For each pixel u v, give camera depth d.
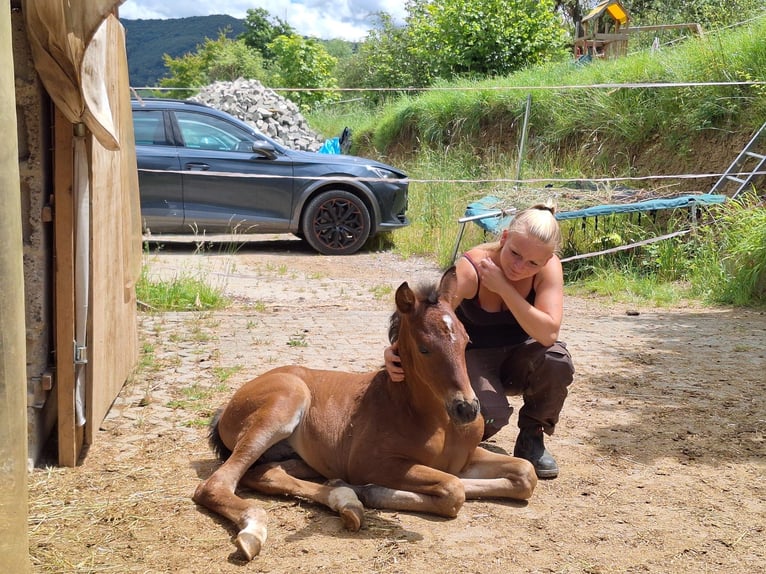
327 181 11.95
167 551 3.35
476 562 3.32
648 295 9.59
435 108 18.41
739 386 6.07
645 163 13.26
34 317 4.16
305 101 31.34
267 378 4.19
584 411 5.46
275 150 11.87
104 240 4.63
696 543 3.55
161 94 42.88
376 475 3.79
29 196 4.10
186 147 11.62
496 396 4.18
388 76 29.61
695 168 12.29
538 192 12.05
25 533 2.64
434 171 16.08
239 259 11.56
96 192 4.32
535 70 19.25
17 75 3.99
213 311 8.48
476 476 4.04
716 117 12.33
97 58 4.04
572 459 4.58
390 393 3.86
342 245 12.21
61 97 3.82
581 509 3.89
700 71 12.77
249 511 3.51
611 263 10.66
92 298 4.26
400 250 12.44
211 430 4.37
